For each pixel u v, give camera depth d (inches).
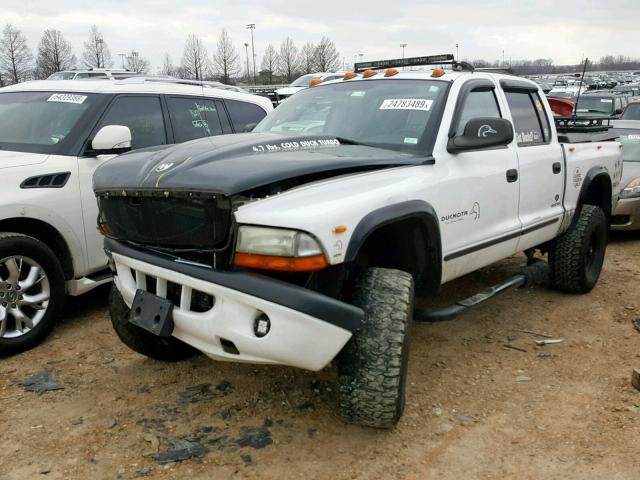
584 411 142.1
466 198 154.4
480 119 149.6
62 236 182.5
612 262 281.9
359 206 119.6
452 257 152.1
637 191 315.9
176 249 123.1
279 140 138.3
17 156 183.5
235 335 114.4
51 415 138.3
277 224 109.7
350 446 126.9
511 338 186.2
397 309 121.1
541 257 270.1
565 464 121.5
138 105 216.1
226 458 122.5
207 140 144.5
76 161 188.5
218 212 114.1
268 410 140.7
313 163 122.2
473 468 120.4
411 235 139.5
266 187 115.6
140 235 127.9
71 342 179.6
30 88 220.8
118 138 190.2
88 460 121.6
